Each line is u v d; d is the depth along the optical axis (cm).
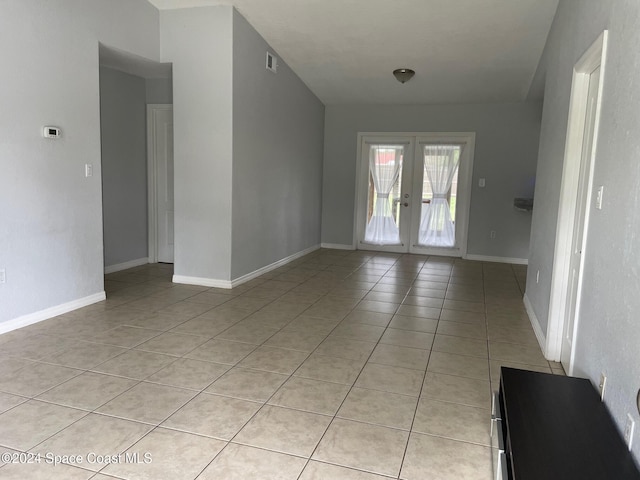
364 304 434
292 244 638
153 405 235
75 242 381
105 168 512
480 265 654
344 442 207
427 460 196
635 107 172
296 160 629
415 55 525
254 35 480
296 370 282
